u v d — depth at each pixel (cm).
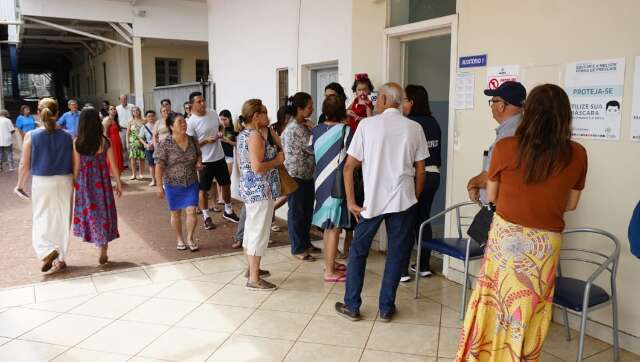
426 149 382
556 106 255
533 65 391
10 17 1183
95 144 498
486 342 280
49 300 435
